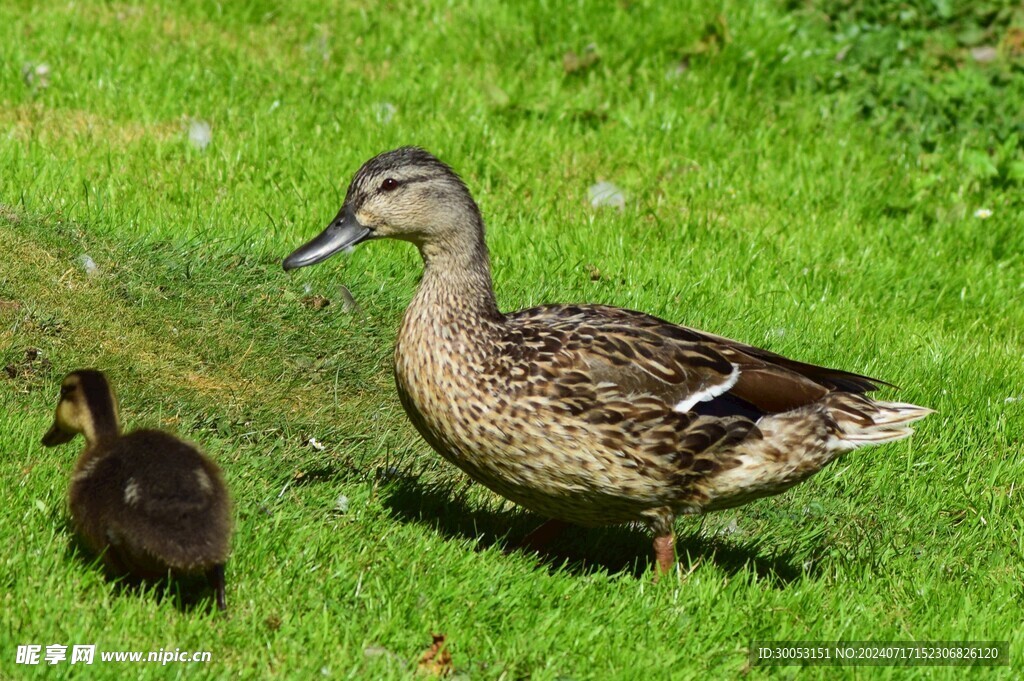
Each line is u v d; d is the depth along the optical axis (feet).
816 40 64.34
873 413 29.25
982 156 56.18
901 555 32.30
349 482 30.58
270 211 45.03
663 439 27.25
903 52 64.28
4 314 35.01
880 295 47.34
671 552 29.01
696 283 44.75
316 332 38.14
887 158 56.65
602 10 63.52
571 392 27.04
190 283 38.81
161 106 51.19
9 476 27.48
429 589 26.32
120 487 23.82
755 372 28.68
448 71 58.65
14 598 23.35
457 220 28.58
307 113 52.60
